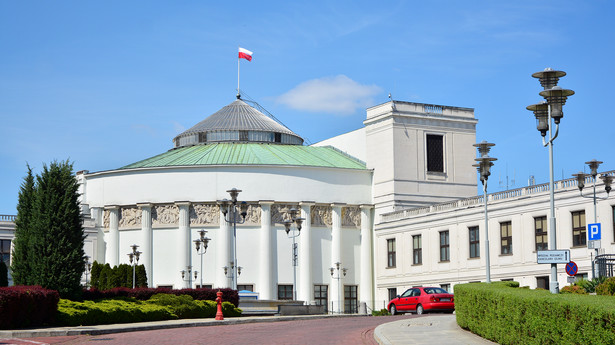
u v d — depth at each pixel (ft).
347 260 335.67
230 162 336.49
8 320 134.21
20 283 166.20
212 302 196.34
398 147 330.95
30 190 172.96
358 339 111.65
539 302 79.00
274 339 114.62
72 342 117.60
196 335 128.16
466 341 99.09
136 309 167.63
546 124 109.91
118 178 337.11
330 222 335.47
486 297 98.84
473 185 344.28
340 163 347.56
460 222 277.44
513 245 253.85
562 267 235.61
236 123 370.73
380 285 322.34
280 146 362.74
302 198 329.11
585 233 230.27
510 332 88.74
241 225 325.21
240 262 323.37
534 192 249.34
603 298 73.87
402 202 328.08
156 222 330.54
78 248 171.22
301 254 327.88
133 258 301.63
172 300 184.96
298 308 224.74
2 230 300.81
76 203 173.17
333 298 330.13
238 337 120.98
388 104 333.62
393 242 317.83
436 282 287.69
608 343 65.31
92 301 169.68
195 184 327.26
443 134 340.80
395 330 116.78
